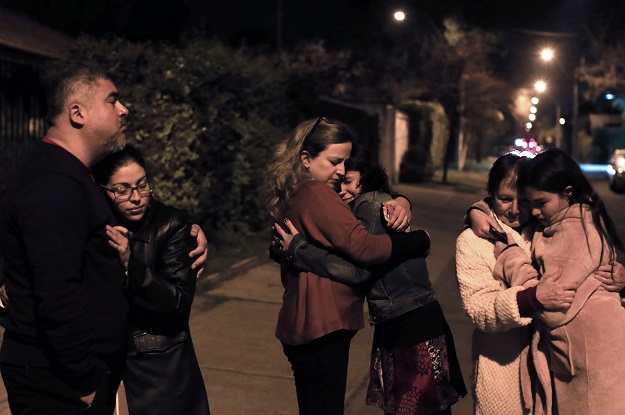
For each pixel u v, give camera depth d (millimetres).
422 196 23047
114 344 2855
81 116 2764
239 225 12727
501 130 55531
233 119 12203
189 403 3107
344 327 3395
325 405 3422
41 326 2631
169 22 22953
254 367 6230
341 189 3594
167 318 3057
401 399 3482
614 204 23562
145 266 2881
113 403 2988
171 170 10344
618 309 3084
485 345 3307
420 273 3504
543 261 3100
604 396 3033
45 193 2629
